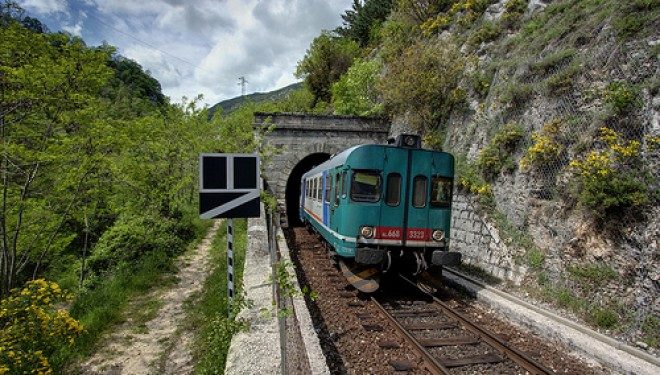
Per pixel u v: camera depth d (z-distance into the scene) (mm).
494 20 16312
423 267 8664
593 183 7770
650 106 7547
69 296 5863
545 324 6914
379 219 8750
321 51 35031
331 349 6156
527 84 11227
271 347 4824
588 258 7906
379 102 23016
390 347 6266
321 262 11930
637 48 8375
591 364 5953
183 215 16188
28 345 5148
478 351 6227
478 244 11219
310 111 35000
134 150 12312
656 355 5949
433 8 22422
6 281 8172
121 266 10555
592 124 8609
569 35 10805
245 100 40250
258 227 12141
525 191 10000
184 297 8633
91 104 8352
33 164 8031
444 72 15789
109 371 5508
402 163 8930
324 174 12203
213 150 17125
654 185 7082
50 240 9062
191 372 5395
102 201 11070
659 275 6566
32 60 7473
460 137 14219
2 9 7609
